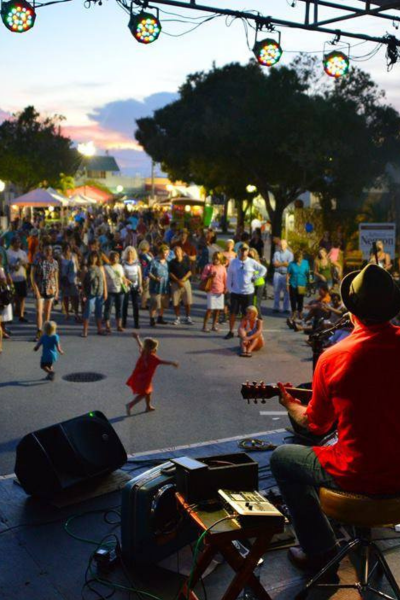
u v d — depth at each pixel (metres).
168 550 4.72
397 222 27.41
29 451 5.81
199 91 29.48
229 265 14.77
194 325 15.88
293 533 4.96
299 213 31.25
